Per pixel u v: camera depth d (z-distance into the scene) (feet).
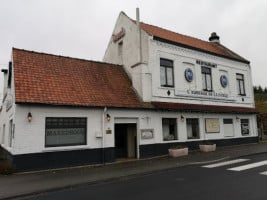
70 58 53.26
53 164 40.29
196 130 61.87
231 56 74.08
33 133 39.09
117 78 56.13
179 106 56.44
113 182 31.40
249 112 73.82
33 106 39.47
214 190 24.81
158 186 27.68
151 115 52.75
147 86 53.31
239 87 75.61
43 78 44.39
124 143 52.21
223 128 67.77
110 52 67.62
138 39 56.39
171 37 63.52
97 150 45.14
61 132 42.27
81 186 29.91
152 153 51.72
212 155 50.16
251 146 65.92
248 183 27.07
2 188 28.37
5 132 56.08
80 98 44.68
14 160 37.24
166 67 57.93
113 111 47.62
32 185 29.50
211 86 66.74
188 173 34.37
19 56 45.83
